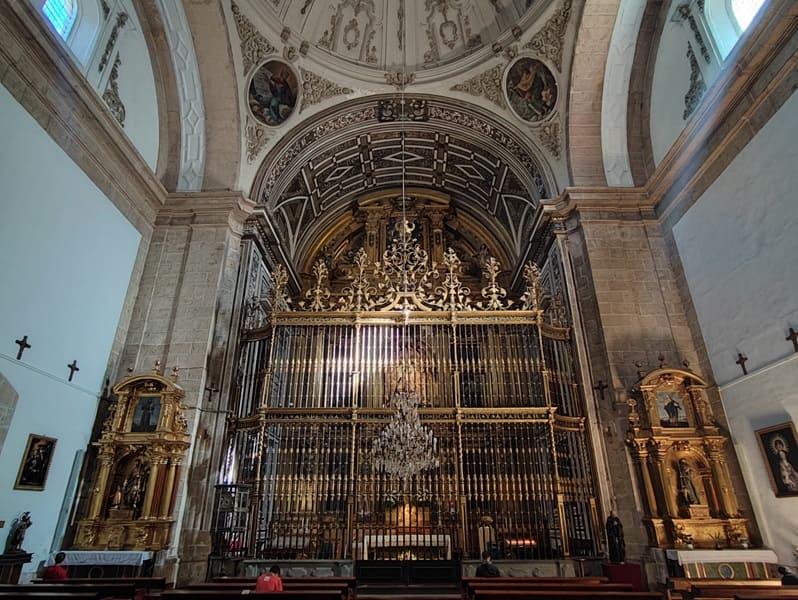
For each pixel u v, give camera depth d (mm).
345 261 20484
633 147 13609
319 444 11289
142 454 9742
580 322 12133
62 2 9844
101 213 10469
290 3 14070
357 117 16188
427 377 12031
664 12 12602
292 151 15469
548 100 14430
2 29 7836
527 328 12195
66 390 9305
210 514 10367
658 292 11875
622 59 13367
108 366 10773
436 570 9562
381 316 12117
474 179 18859
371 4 15234
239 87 13812
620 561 9328
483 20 15008
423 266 14227
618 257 12305
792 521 8375
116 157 10930
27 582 8195
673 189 12016
